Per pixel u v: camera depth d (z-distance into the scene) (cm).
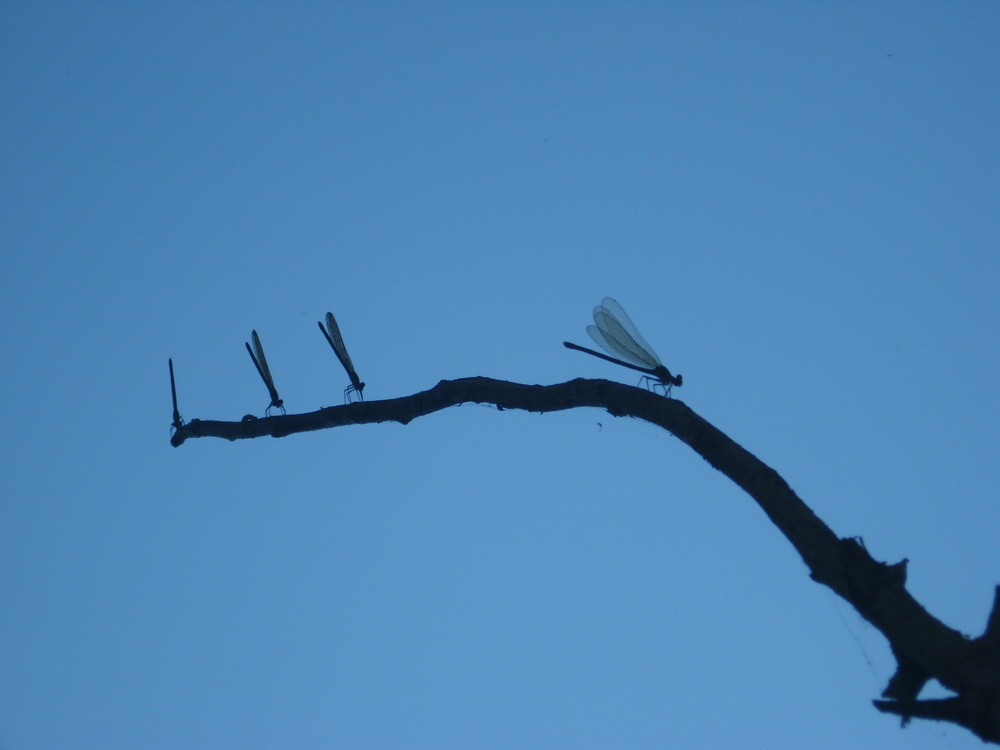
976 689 821
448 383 1532
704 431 1195
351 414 1681
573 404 1385
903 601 927
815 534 1014
